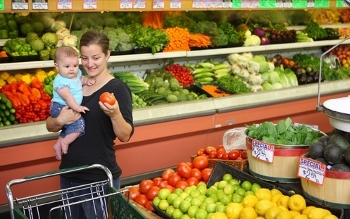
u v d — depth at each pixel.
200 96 5.50
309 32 6.80
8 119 4.38
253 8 5.81
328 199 2.66
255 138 3.13
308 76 6.53
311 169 2.70
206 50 5.67
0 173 4.30
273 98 5.89
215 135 5.50
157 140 5.10
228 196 2.90
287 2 6.11
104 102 2.74
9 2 4.27
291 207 2.62
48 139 4.41
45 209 4.55
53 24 5.05
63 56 3.02
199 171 3.31
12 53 4.61
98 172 3.04
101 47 2.97
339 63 7.14
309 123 6.36
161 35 5.29
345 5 6.74
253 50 6.11
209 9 5.46
